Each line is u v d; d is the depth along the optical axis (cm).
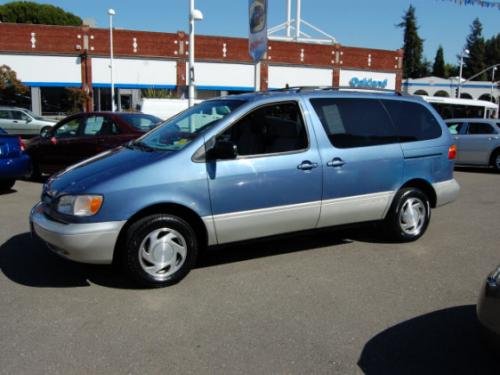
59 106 3541
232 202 484
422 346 359
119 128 973
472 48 10912
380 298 445
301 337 371
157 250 456
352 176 550
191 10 1877
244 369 326
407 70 9631
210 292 455
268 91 551
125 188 441
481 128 1484
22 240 609
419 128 614
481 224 734
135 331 378
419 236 626
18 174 898
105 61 3584
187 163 465
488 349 304
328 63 4128
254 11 1327
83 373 320
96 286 466
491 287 300
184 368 327
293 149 518
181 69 3744
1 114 2439
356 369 328
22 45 3391
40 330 378
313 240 626
